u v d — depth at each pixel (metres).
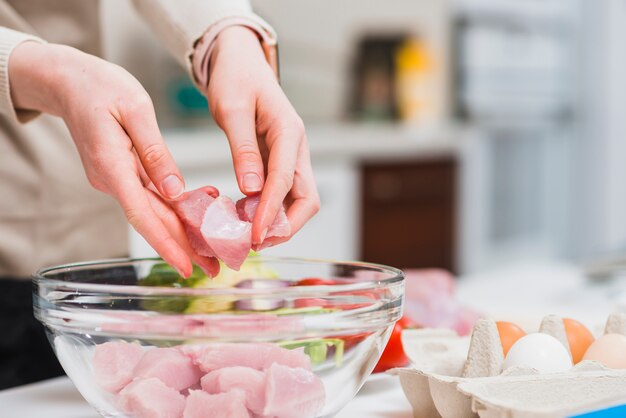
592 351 0.78
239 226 0.69
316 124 3.75
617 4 4.70
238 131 0.75
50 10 1.26
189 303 0.62
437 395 0.70
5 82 0.82
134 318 0.63
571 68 4.82
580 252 4.84
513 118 4.47
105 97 0.72
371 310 0.66
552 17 4.68
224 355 0.62
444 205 3.53
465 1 4.28
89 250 1.35
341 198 2.96
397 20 4.16
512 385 0.67
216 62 0.86
